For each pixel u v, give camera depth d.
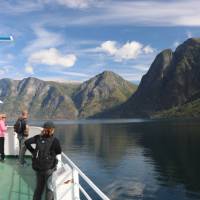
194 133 157.50
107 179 63.38
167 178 63.66
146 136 159.25
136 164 81.50
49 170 9.05
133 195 51.09
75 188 8.91
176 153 98.94
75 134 199.75
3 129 18.25
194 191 52.62
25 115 16.98
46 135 9.11
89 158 93.69
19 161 16.94
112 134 185.88
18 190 12.49
